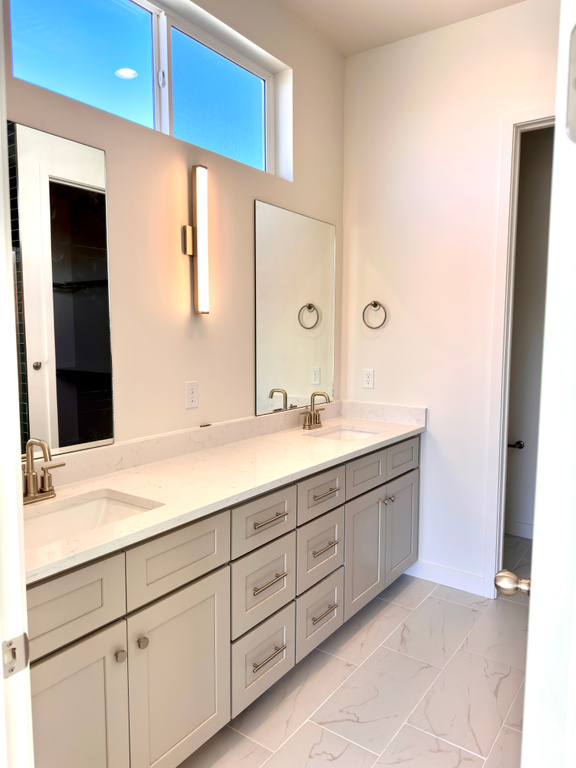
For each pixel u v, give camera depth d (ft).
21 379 5.19
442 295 8.96
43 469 5.17
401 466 8.71
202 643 5.11
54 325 5.45
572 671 1.37
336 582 7.15
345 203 9.91
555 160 1.44
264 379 8.36
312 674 6.79
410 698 6.33
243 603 5.59
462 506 8.99
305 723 5.92
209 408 7.43
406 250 9.27
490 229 8.43
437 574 9.32
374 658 7.12
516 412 11.30
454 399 8.96
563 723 1.42
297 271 8.90
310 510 6.57
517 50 8.04
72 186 5.55
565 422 1.40
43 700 3.78
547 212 10.68
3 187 2.10
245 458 6.80
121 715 4.35
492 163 8.34
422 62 8.87
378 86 9.37
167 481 5.76
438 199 8.88
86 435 5.82
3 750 2.17
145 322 6.43
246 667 5.67
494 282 8.45
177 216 6.75
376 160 9.50
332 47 9.32
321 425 9.16
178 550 4.80
